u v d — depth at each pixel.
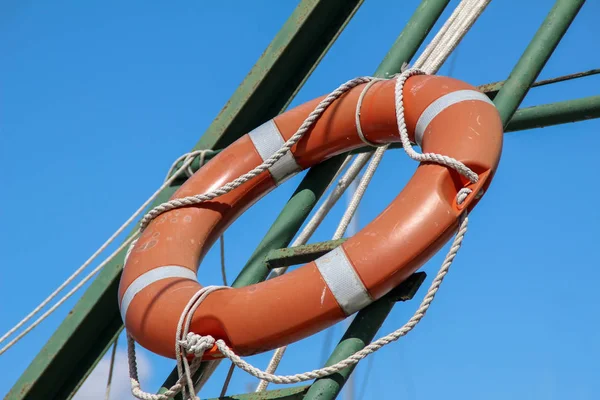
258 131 5.66
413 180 4.83
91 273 5.62
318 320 4.66
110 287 5.72
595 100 6.08
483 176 4.72
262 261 5.48
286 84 6.23
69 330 5.68
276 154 5.41
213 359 4.85
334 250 4.75
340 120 5.45
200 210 5.42
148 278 5.07
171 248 5.21
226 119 6.10
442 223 4.65
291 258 5.40
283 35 6.11
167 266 5.12
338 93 5.50
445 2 6.15
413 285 4.83
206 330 4.80
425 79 5.26
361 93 5.42
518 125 6.34
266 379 4.60
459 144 4.79
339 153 5.61
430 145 4.91
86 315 5.68
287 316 4.66
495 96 5.58
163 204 5.44
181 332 4.79
